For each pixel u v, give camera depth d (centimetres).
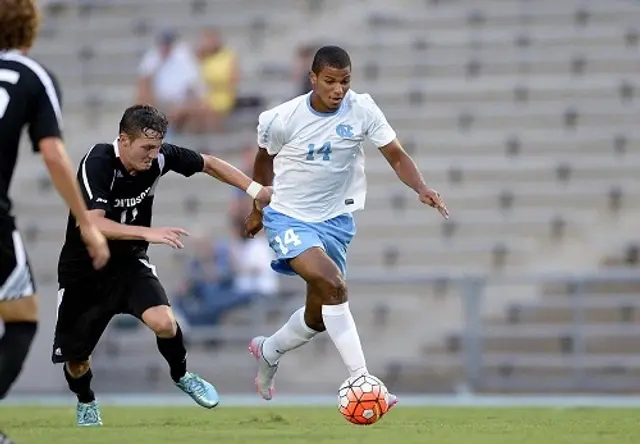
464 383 4669
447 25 6631
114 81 6950
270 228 2452
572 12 6519
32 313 1759
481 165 6006
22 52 1753
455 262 5753
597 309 5222
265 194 2512
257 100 6319
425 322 5497
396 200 5928
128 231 2228
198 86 6150
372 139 2464
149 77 6144
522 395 4722
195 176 6291
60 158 1697
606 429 2375
